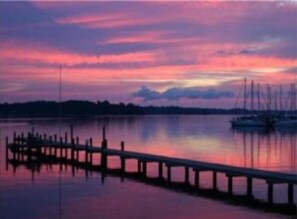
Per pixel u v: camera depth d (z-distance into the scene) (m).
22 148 60.84
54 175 44.03
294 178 31.66
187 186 38.19
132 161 56.34
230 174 34.97
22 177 42.59
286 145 84.75
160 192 35.59
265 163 57.78
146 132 120.69
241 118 146.38
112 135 107.44
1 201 32.28
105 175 44.16
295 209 30.09
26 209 30.09
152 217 28.23
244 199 33.03
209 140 93.75
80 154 64.56
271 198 32.25
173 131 126.12
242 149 76.44
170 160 41.88
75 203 31.80
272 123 138.50
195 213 29.19
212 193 35.12
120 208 30.42
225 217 28.25
